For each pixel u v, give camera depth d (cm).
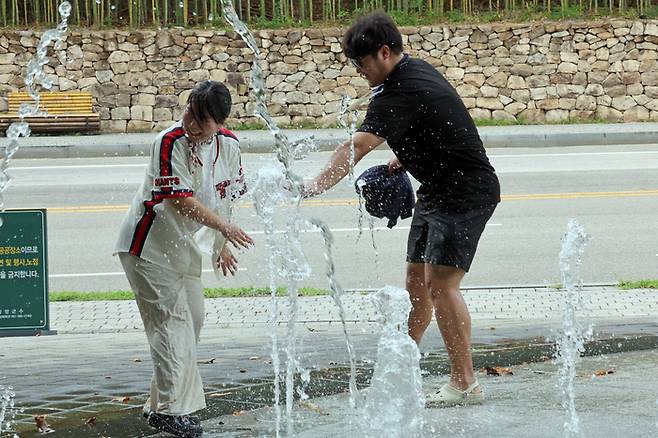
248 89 2678
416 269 693
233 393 693
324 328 956
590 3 2825
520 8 2841
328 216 1617
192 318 621
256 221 1540
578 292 1130
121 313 1069
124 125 2667
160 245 601
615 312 1012
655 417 595
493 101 2705
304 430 598
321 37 2667
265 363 793
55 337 957
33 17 2770
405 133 656
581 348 790
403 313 664
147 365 809
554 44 2694
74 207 1748
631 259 1321
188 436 592
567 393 655
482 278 1233
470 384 651
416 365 646
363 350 839
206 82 599
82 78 2658
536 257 1341
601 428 576
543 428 581
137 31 2666
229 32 2664
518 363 753
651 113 2705
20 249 907
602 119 2705
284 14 2791
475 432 578
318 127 2675
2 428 621
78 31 2678
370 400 632
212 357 823
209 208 612
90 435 603
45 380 755
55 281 1273
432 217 664
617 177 1964
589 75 2702
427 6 2823
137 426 620
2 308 908
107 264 1358
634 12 2797
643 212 1625
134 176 2086
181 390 598
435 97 646
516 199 1758
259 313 1039
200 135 593
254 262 1316
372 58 651
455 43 2694
